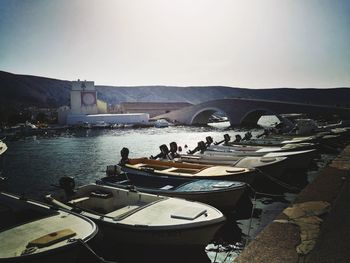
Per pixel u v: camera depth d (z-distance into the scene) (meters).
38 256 8.48
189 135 83.69
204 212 11.96
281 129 57.84
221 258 12.16
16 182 28.77
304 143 34.69
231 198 16.19
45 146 62.34
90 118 129.50
